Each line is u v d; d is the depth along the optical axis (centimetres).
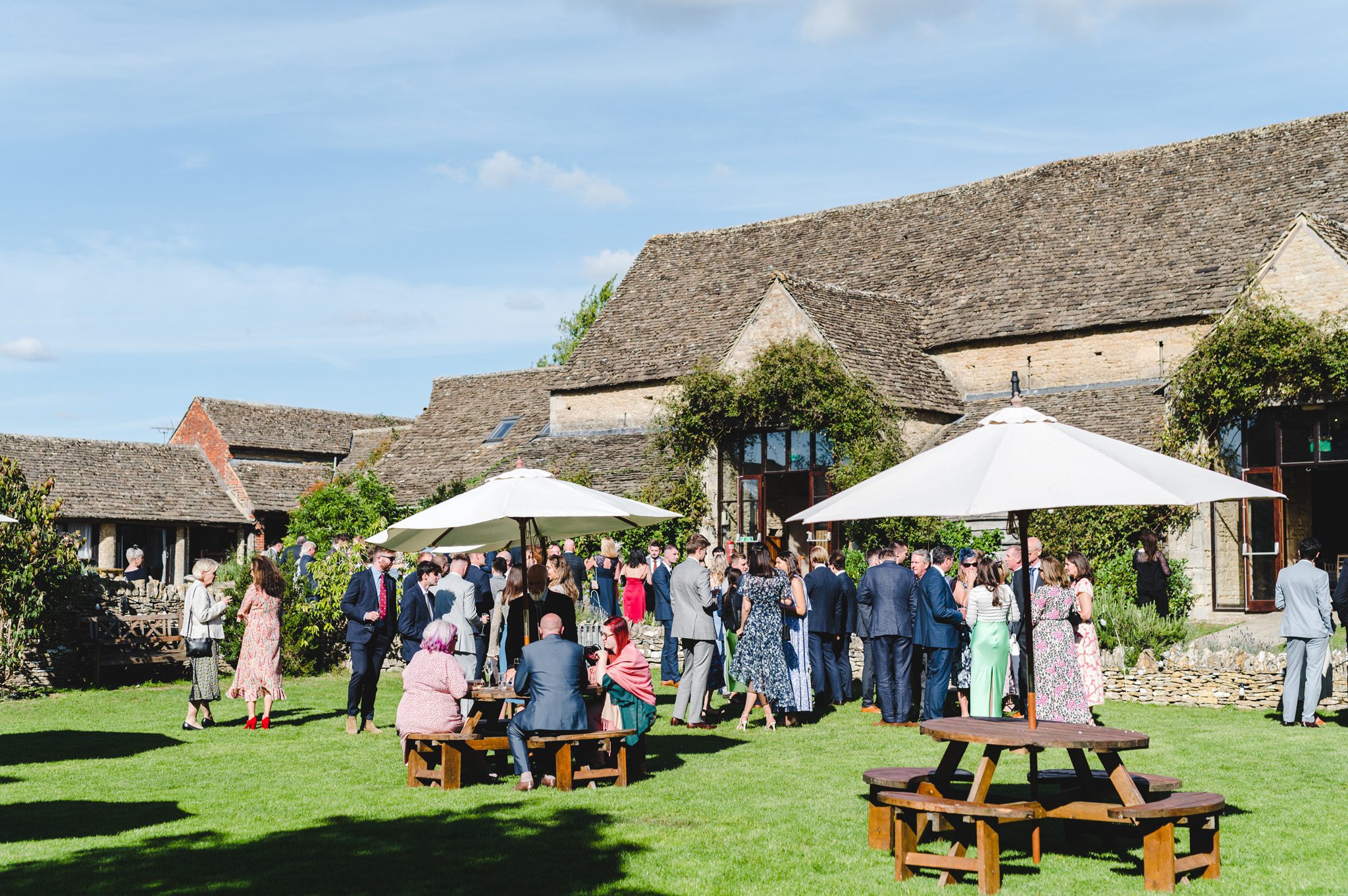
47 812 936
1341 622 1432
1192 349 2434
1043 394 2700
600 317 3688
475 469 3556
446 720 1052
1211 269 2602
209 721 1433
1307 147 2842
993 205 3344
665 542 2736
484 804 955
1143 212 2953
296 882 723
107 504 4244
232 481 4850
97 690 1819
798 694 1380
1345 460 2089
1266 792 983
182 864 766
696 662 1387
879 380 2605
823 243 3603
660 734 1334
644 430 3238
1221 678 1487
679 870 753
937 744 1249
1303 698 1360
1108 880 745
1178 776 1053
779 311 2723
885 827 812
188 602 1412
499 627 1648
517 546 1809
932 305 3080
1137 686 1545
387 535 1266
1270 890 714
